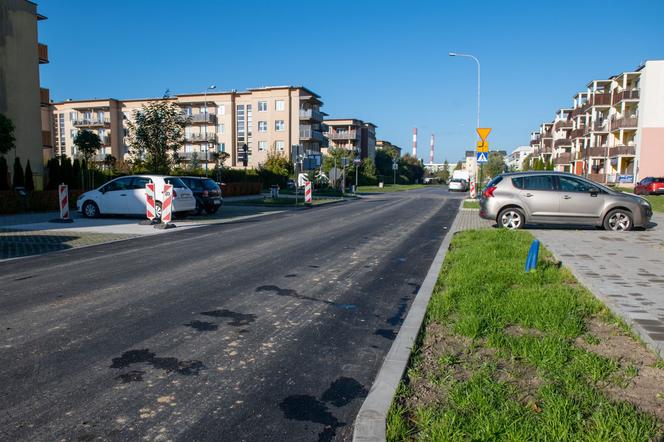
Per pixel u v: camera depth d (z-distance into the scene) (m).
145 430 2.93
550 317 4.71
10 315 5.23
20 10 26.88
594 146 59.47
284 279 7.14
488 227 14.34
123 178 16.88
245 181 40.50
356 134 89.44
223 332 4.75
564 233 12.50
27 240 11.16
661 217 17.69
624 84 52.28
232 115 66.19
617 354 3.98
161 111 30.86
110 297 6.02
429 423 2.88
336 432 2.94
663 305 5.34
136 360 4.02
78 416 3.09
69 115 70.56
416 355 4.01
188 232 13.09
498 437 2.67
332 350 4.30
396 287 6.69
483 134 22.67
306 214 19.86
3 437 2.84
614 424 2.77
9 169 26.17
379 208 23.97
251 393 3.45
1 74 25.83
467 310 5.00
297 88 64.56
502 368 3.71
